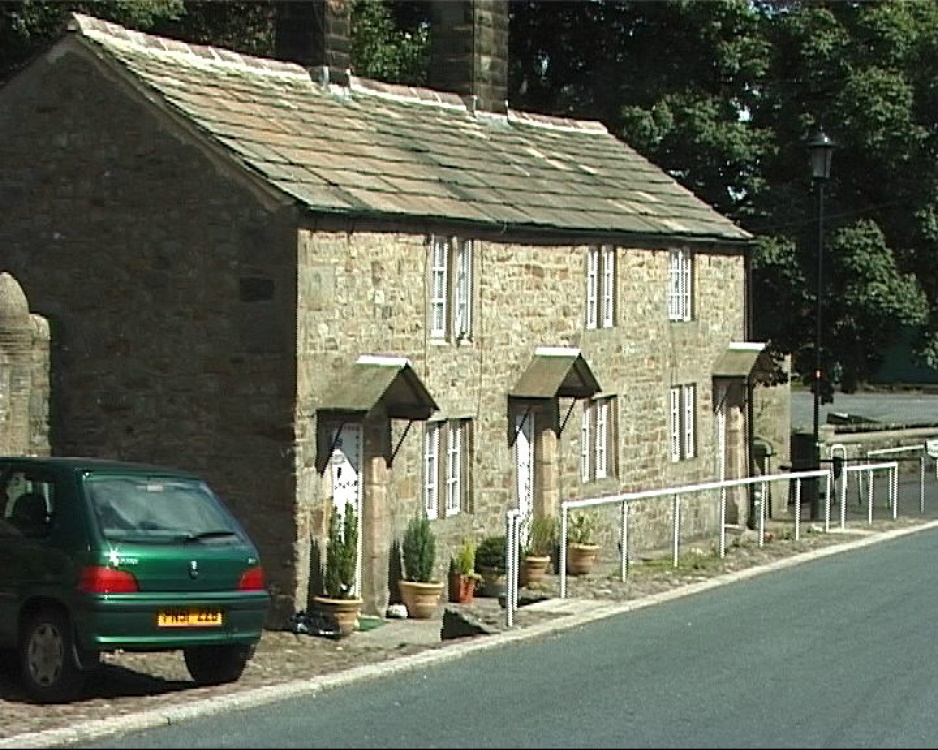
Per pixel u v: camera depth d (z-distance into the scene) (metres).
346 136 25.08
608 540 28.81
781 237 38.28
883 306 37.75
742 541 28.62
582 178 30.50
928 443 43.31
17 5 31.42
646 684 14.03
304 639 20.39
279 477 21.42
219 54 24.88
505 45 31.27
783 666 14.96
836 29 39.59
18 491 15.03
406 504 23.50
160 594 14.35
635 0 40.28
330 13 26.75
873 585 21.33
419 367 23.80
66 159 22.84
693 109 38.94
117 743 11.59
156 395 22.20
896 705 13.03
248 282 21.62
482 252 25.28
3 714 13.48
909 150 38.31
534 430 27.11
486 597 24.88
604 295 29.03
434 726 12.16
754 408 37.50
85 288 22.73
